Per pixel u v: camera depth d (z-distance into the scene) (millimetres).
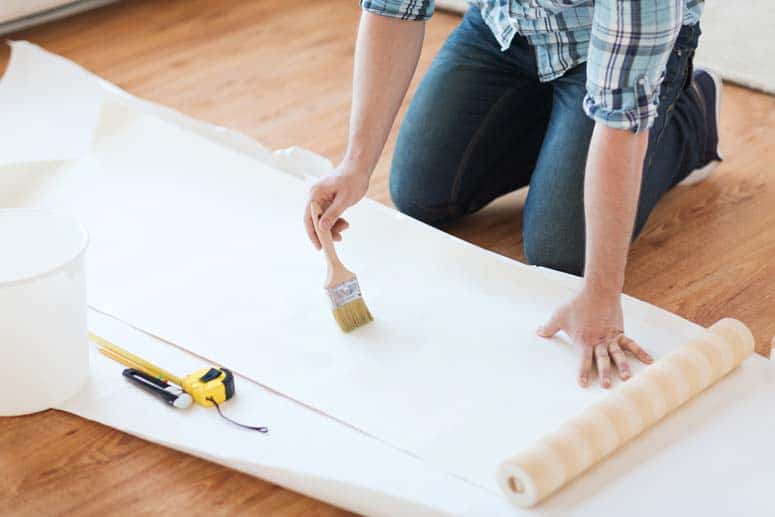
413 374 1783
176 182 2373
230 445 1650
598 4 1570
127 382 1799
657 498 1519
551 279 1996
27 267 1824
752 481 1550
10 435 1728
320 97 2932
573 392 1731
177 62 3150
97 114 2588
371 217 2201
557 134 2109
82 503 1600
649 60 1569
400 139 2303
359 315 1892
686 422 1660
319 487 1570
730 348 1710
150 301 1992
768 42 3070
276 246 2145
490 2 2127
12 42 2910
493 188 2354
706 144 2432
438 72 2275
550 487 1487
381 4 1888
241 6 3531
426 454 1615
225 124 2795
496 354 1823
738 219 2342
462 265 2059
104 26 3391
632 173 1646
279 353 1844
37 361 1710
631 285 2131
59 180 2404
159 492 1617
